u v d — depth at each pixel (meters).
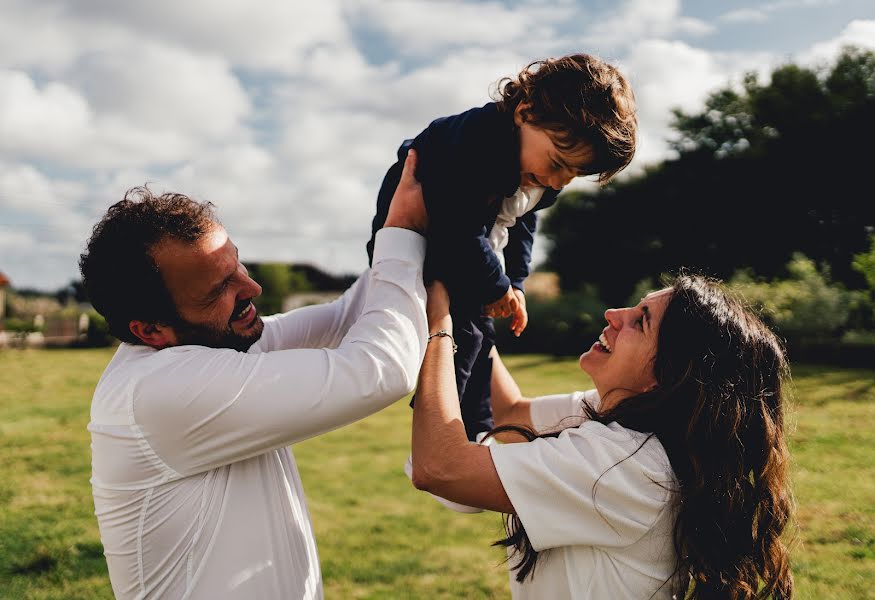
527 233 2.31
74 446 9.20
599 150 1.86
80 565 4.92
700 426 1.63
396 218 1.81
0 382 16.00
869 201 23.98
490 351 2.18
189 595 1.51
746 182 25.28
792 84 25.36
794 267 19.42
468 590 4.48
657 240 26.52
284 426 1.50
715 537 1.60
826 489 5.97
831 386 11.63
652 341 1.71
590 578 1.58
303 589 1.60
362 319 1.64
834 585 4.13
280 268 40.66
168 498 1.51
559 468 1.55
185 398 1.47
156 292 1.52
